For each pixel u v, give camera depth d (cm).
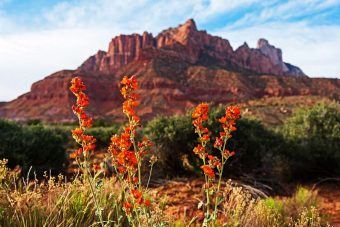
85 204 418
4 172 437
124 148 288
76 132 305
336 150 1174
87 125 307
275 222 515
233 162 1015
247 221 478
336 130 1289
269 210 539
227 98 14388
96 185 349
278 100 9931
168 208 671
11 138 959
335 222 663
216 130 990
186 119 1086
